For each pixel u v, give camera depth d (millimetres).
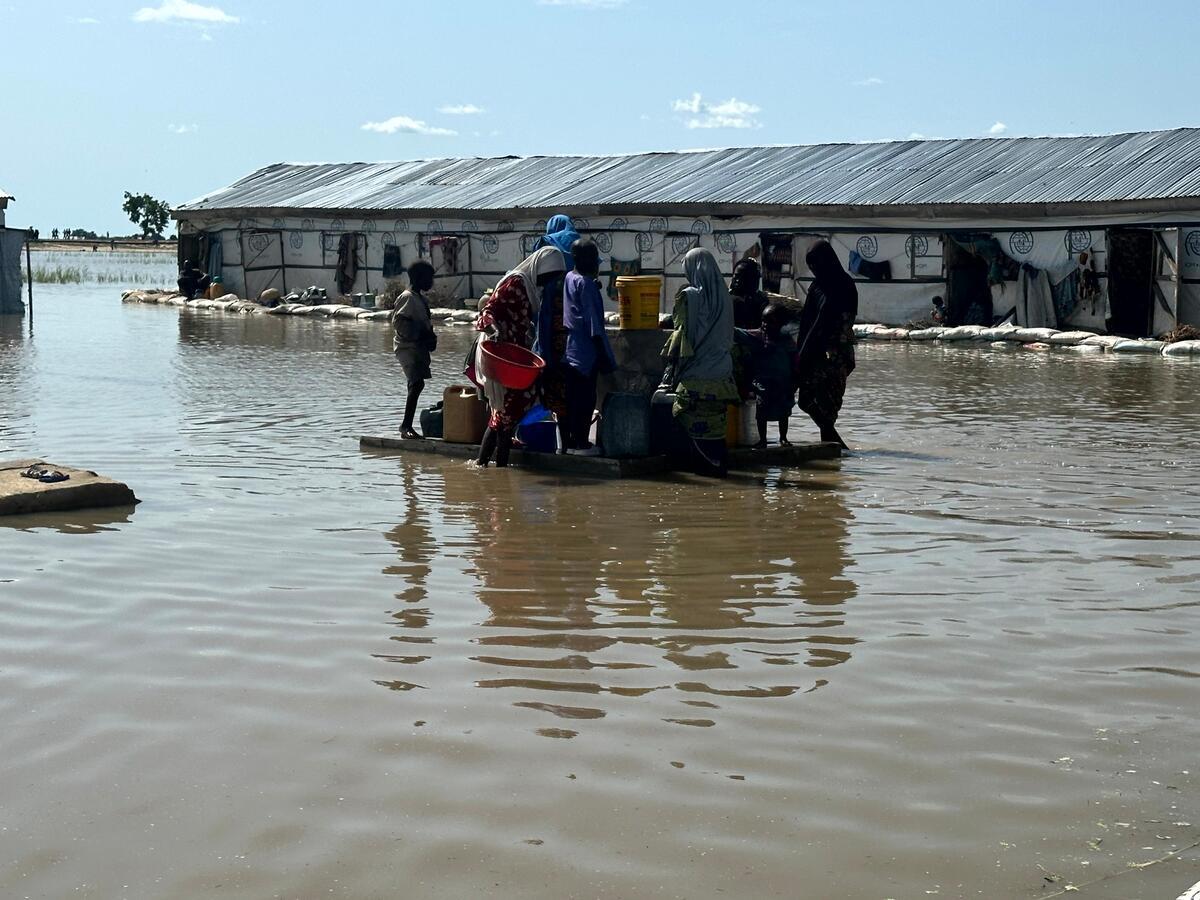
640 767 4773
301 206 39375
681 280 31578
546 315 11477
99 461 11445
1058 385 18375
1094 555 8000
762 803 4480
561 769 4754
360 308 35750
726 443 11508
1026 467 11320
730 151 36094
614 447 11266
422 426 12602
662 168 35938
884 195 28781
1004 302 27328
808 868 4031
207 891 3902
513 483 10594
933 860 4086
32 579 7336
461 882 3949
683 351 10812
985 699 5480
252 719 5230
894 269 28500
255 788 4598
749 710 5344
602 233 32812
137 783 4641
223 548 8125
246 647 6133
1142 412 15242
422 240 36969
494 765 4785
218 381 18375
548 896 3865
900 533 8641
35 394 16531
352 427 13773
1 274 35219
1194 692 5582
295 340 26781
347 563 7750
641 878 3971
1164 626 6520
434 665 5883
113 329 29656
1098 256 25891
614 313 32594
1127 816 4398
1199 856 4121
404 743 4988
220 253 41469
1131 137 29297
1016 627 6496
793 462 11695
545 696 5496
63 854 4133
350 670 5809
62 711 5320
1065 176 27500
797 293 29766
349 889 3912
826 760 4844
